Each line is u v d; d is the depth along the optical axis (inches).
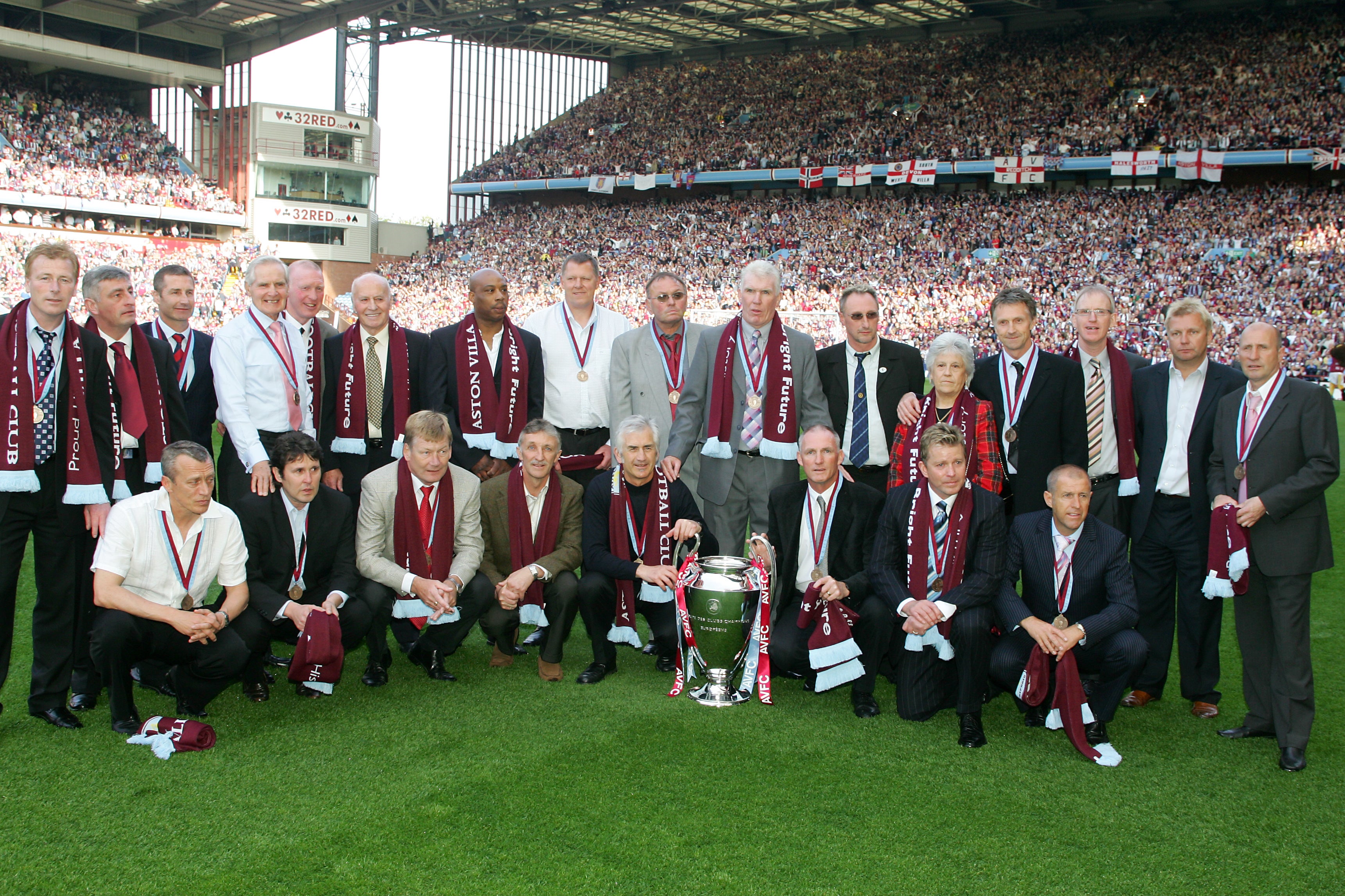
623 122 1813.5
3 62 1555.1
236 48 1679.4
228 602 173.5
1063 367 195.0
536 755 158.9
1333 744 170.9
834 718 180.7
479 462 221.0
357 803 141.3
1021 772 158.2
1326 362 925.2
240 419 194.2
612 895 119.0
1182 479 186.4
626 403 225.3
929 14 1585.9
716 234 1565.0
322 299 217.0
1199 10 1454.2
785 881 123.0
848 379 221.5
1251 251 1178.0
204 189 1609.3
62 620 169.3
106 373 170.9
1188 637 187.2
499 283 220.2
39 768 151.2
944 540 179.8
